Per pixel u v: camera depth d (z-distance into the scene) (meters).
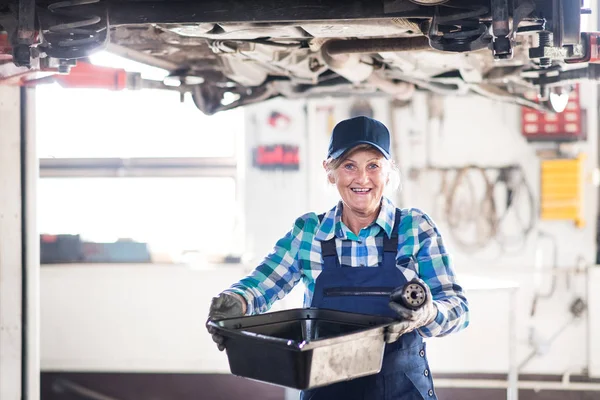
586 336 4.97
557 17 1.76
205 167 5.34
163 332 5.22
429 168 5.09
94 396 5.26
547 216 4.99
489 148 5.05
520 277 5.03
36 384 2.99
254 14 1.84
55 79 2.67
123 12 1.87
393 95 3.35
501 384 5.01
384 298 1.97
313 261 2.08
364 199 1.96
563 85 3.02
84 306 5.26
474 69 2.87
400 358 1.97
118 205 5.38
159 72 3.58
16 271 2.94
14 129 2.92
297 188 5.12
